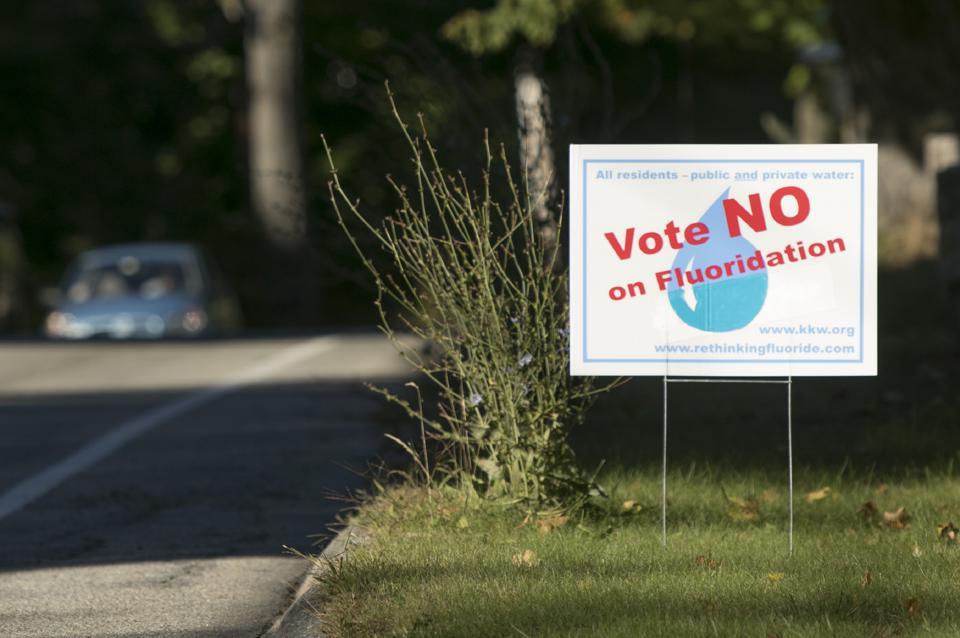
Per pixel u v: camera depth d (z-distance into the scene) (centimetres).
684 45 10206
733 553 1948
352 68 3164
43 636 1820
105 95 13412
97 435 3512
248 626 1855
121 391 4397
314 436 3347
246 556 2245
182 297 6962
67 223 13662
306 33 10344
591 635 1562
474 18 6981
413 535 2055
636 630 1574
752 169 1967
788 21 9231
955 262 4416
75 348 5956
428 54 3094
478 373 2150
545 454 2130
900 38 6216
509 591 1739
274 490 2750
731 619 1620
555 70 7712
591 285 1991
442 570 1858
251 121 10106
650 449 2733
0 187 13288
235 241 10138
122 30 13250
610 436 2880
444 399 2797
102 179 13362
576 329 1994
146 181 13450
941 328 4444
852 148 1952
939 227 4697
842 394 3303
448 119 2891
